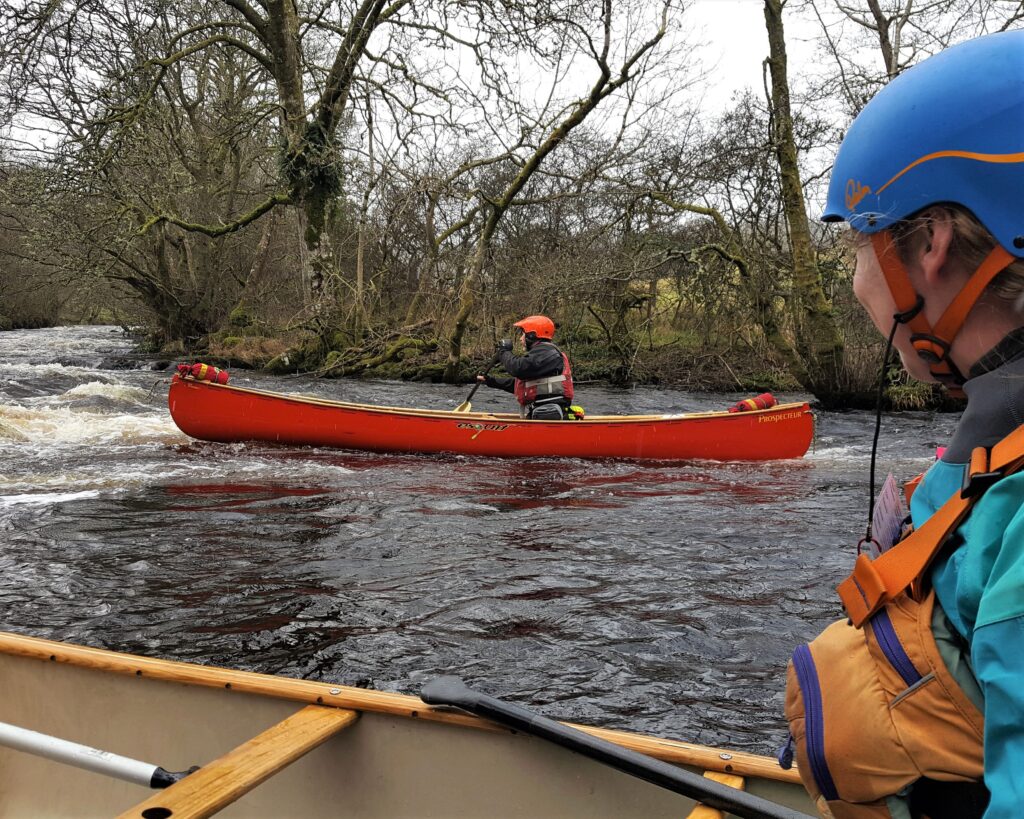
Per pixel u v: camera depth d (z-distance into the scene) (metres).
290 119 17.00
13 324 30.86
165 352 21.98
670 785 1.53
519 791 1.88
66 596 4.40
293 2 17.23
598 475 8.03
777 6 13.00
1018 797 0.63
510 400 15.20
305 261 18.44
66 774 2.28
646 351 18.77
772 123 13.75
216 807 1.51
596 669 3.61
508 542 5.51
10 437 8.89
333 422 8.59
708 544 5.48
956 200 0.75
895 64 15.57
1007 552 0.68
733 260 14.92
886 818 0.81
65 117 15.36
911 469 8.55
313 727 1.86
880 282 0.84
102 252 18.50
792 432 9.04
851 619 0.85
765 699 3.36
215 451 8.55
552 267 18.42
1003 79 0.74
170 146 19.91
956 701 0.75
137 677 2.19
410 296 22.81
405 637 3.92
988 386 0.77
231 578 4.72
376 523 5.97
